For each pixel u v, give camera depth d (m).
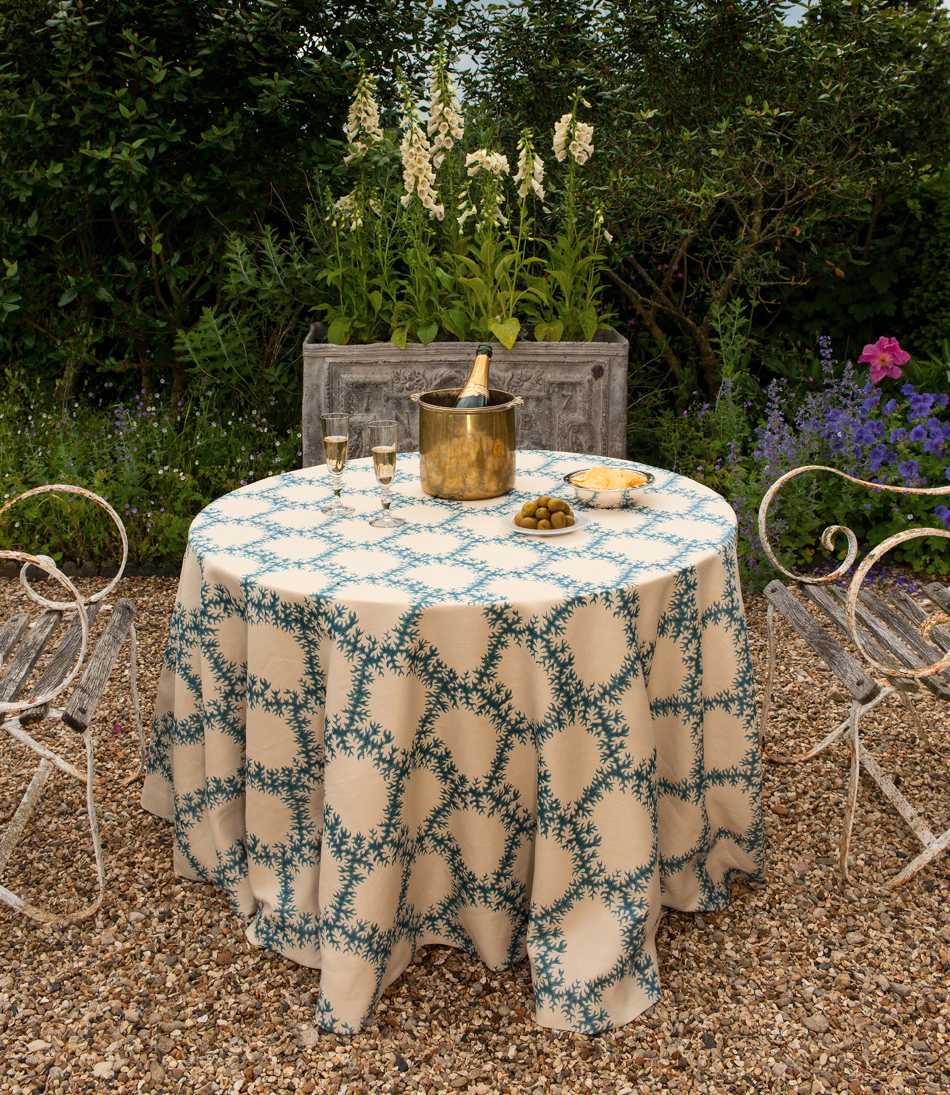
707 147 5.02
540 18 5.46
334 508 2.40
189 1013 1.98
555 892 1.97
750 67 5.27
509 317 4.49
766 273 5.52
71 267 5.32
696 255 5.74
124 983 2.06
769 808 2.71
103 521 4.59
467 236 5.10
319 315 5.59
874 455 4.31
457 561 2.00
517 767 1.93
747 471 4.68
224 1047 1.89
